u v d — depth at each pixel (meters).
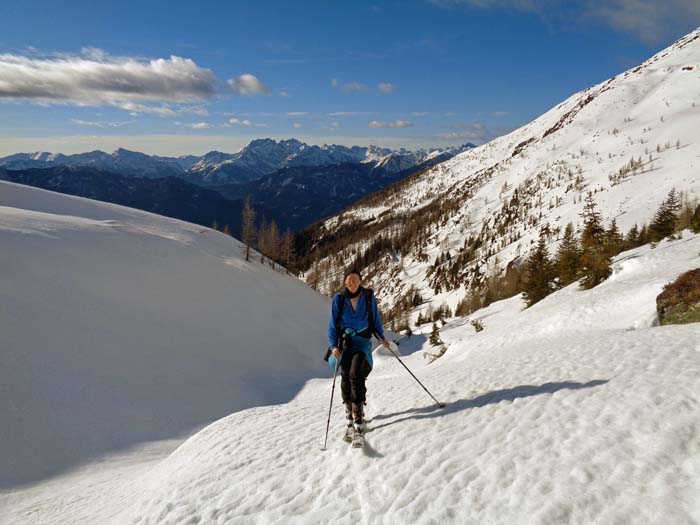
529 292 44.62
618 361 6.71
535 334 19.91
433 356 27.70
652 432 4.38
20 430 17.70
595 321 18.03
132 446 18.78
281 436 7.71
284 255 91.44
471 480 4.54
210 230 76.75
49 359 23.12
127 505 7.45
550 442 4.79
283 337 41.91
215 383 28.53
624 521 3.43
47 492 12.38
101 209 65.00
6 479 14.58
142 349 28.48
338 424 7.55
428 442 5.64
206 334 35.38
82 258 36.06
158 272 41.03
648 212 157.62
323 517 4.73
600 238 42.44
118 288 34.66
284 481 5.78
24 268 30.30
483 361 10.53
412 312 178.88
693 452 3.92
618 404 5.14
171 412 23.05
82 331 26.88
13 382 20.39
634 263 25.66
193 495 6.06
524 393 6.39
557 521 3.63
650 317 14.45
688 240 28.08
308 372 36.69
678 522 3.23
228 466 6.74
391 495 4.73
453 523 4.02
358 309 6.23
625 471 3.95
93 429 19.41
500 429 5.45
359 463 5.62
